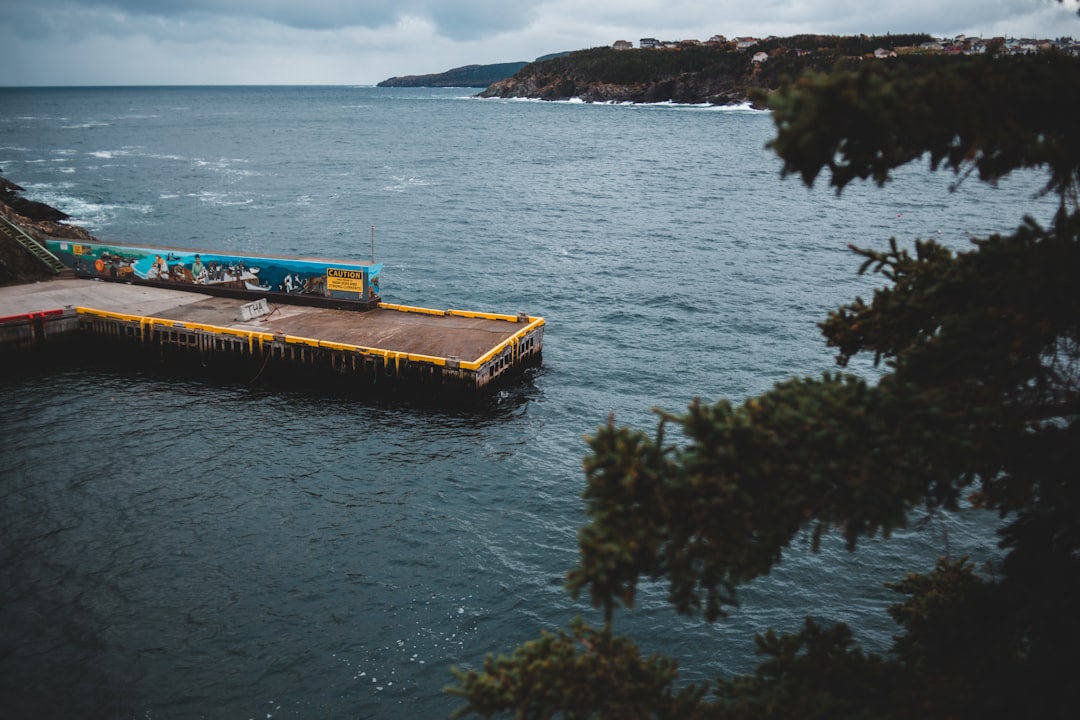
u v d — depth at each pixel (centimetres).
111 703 1728
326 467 2847
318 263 4319
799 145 613
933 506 712
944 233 7462
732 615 2041
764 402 710
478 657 1905
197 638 1936
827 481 650
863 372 3862
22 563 2206
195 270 4562
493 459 2944
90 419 3241
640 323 4672
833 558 2258
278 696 1770
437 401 3528
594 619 2034
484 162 14112
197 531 2394
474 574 2217
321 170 12544
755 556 645
